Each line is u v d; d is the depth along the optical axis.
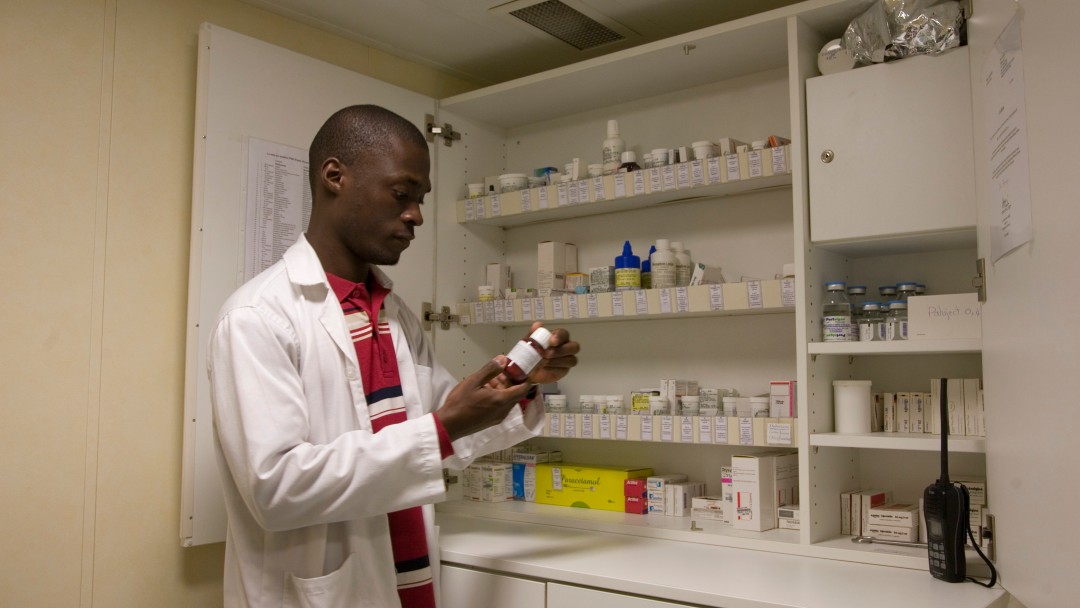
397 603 1.58
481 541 2.16
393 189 1.58
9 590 1.83
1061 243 1.15
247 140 2.17
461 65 2.90
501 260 3.00
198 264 2.04
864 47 1.94
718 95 2.55
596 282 2.51
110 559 1.99
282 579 1.49
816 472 1.99
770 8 2.44
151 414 2.08
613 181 2.42
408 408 1.67
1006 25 1.42
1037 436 1.29
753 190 2.43
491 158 2.98
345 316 1.63
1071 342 1.12
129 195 2.07
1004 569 1.58
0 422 1.83
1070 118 1.11
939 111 1.83
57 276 1.94
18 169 1.89
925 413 2.01
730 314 2.49
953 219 1.80
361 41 2.67
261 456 1.35
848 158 1.94
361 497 1.39
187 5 2.23
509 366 1.58
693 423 2.21
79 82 2.00
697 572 1.79
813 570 1.81
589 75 2.49
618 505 2.50
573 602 1.80
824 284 2.08
